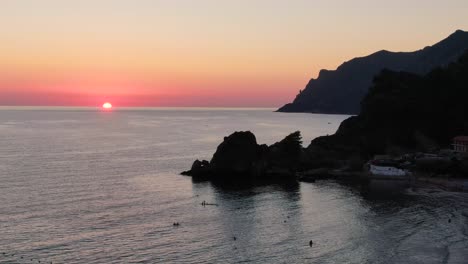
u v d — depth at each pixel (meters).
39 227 90.69
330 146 178.50
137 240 84.38
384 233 89.00
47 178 142.38
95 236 86.06
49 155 197.88
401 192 126.62
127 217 99.00
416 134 183.25
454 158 152.62
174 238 85.75
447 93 195.75
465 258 75.75
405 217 100.19
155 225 93.56
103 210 104.31
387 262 74.31
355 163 159.00
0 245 80.56
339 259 75.75
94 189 127.19
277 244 82.94
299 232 89.81
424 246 81.56
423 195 122.44
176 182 140.50
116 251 78.75
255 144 156.62
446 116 188.75
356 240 84.94
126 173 155.12
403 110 189.62
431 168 151.12
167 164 177.75
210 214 102.69
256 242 84.00
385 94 198.38
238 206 110.31
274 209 107.62
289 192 127.00
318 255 77.56
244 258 76.25
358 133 188.38
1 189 124.56
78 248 79.81
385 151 179.62
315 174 154.12
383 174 149.38
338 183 140.88
